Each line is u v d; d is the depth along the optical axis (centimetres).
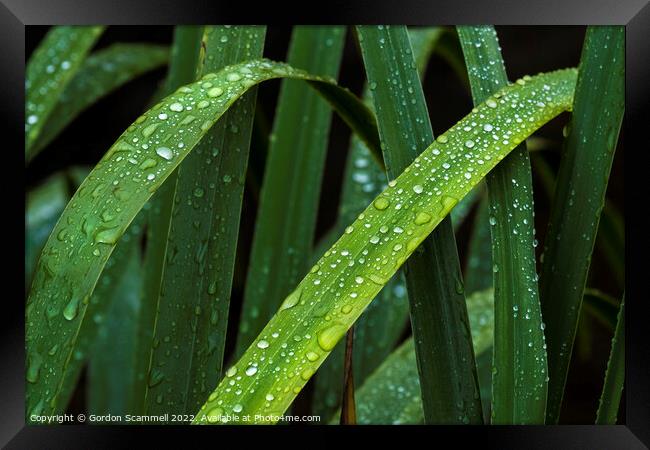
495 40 85
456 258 82
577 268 83
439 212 79
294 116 98
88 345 107
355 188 107
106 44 246
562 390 84
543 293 84
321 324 78
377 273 78
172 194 98
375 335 106
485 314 100
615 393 84
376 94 83
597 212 83
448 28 108
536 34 242
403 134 83
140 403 100
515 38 243
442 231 82
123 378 134
